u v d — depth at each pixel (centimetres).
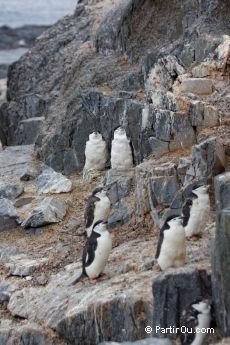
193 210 1511
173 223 1398
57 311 1478
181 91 1931
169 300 1314
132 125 2020
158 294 1320
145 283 1420
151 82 2072
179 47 2158
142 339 1323
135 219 1747
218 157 1645
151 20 2422
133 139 2017
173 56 2062
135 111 2011
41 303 1530
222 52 1997
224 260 1258
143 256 1537
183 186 1673
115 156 1992
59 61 2923
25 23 9025
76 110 2234
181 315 1288
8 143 2902
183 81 1934
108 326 1389
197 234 1528
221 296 1266
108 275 1507
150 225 1703
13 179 2186
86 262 1489
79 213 1927
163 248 1405
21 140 2684
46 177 2086
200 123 1814
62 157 2236
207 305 1265
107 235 1481
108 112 2108
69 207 1964
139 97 2105
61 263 1703
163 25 2402
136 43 2433
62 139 2233
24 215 1947
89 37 2898
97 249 1471
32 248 1819
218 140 1681
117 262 1545
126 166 1991
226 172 1599
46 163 2264
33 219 1891
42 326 1480
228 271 1256
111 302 1385
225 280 1257
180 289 1312
